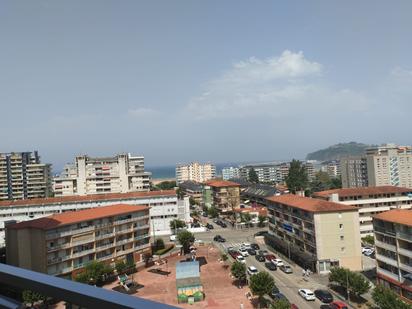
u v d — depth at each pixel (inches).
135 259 2554.1
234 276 2098.9
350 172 5565.9
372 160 4968.0
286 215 2765.7
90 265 2128.4
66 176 4985.2
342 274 1875.0
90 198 3489.2
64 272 2153.1
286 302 1581.0
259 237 3346.5
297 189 5059.1
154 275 2332.7
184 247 2874.0
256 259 2652.6
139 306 115.3
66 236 2175.2
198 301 1834.4
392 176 4918.8
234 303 1792.6
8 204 3326.8
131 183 4933.6
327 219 2301.9
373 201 3161.9
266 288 1748.3
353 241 2308.1
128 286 2119.8
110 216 2416.3
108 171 4874.5
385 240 1907.0
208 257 2733.8
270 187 5354.3
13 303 151.3
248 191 5516.7
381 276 1936.5
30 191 5438.0
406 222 1743.4
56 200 3432.6
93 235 2315.5
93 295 125.4
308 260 2347.4
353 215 2317.9
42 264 2074.3
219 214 4756.4
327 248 2292.1
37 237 2092.8
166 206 3607.3
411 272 1727.4
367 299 1823.3
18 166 5369.1
